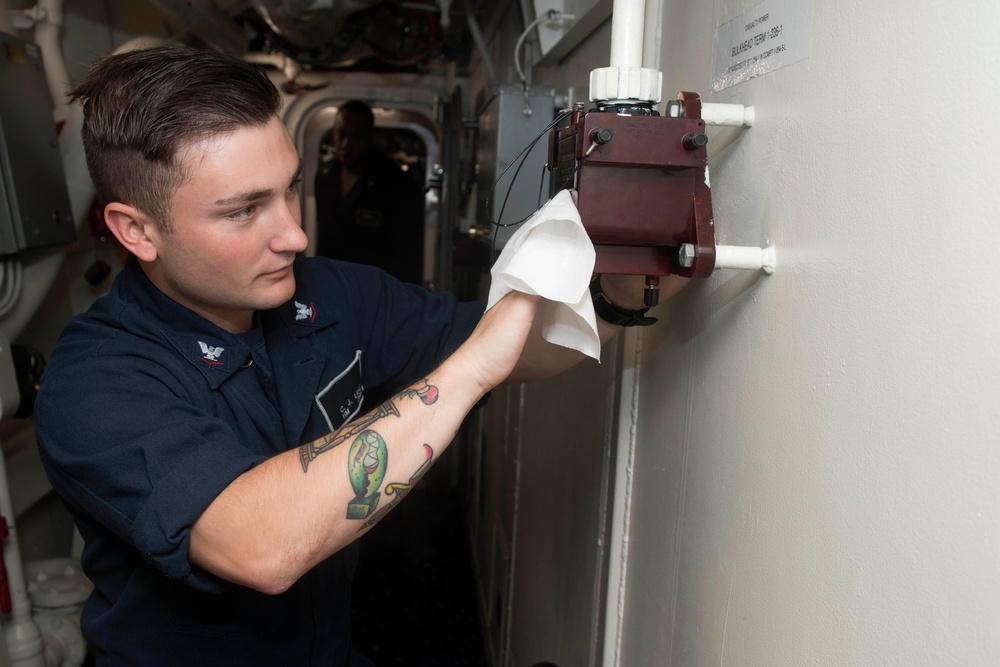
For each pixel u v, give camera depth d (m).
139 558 0.93
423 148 3.93
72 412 0.78
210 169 0.73
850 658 0.55
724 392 0.80
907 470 0.49
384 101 3.49
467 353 0.72
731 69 0.78
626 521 1.14
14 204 1.60
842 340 0.57
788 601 0.65
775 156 0.69
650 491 1.04
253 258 0.80
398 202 3.55
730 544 0.78
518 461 2.11
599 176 0.72
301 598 1.01
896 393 0.50
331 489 0.68
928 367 0.47
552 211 0.67
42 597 1.79
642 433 1.08
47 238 1.74
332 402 1.03
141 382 0.81
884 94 0.52
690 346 0.90
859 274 0.55
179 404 0.79
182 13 2.10
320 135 3.70
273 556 0.67
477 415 3.11
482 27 2.62
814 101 0.62
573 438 1.47
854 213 0.56
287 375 0.99
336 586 1.08
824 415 0.59
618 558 1.16
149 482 0.71
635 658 1.09
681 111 0.72
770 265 0.69
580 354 1.03
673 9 0.97
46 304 2.17
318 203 3.55
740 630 0.75
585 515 1.37
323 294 1.06
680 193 0.73
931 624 0.46
